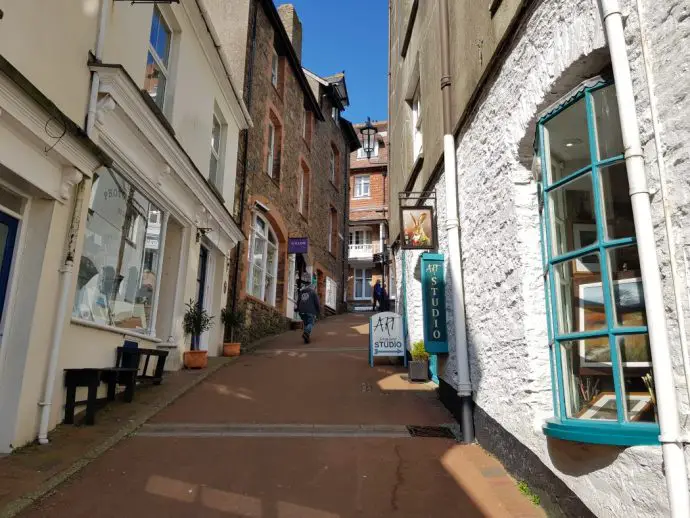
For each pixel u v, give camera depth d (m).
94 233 6.25
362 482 4.40
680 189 2.62
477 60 5.69
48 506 3.76
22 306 4.80
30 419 4.77
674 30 2.68
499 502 4.02
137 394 6.90
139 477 4.36
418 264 9.27
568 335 3.53
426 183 8.24
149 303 8.03
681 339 2.57
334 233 23.67
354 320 20.09
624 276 3.17
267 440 5.39
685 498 2.45
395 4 12.20
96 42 5.70
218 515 3.78
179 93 8.36
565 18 3.64
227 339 11.55
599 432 3.05
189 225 9.23
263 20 14.78
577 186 3.59
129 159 6.64
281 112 16.16
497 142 5.00
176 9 8.15
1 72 3.98
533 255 4.37
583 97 3.55
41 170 4.82
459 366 5.78
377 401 7.16
